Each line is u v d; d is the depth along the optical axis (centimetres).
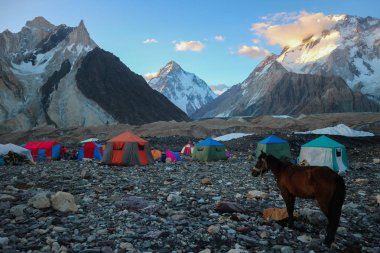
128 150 3222
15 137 13475
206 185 1958
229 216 1216
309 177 980
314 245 923
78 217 1143
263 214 1210
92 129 13975
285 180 1067
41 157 4325
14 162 3303
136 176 2319
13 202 1345
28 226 1040
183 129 12031
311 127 12025
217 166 3222
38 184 1891
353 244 981
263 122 14062
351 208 1381
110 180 2050
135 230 1018
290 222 1091
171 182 2036
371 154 4716
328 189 932
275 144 3928
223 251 888
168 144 8012
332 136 7088
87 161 3797
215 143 4072
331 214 927
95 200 1434
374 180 2316
